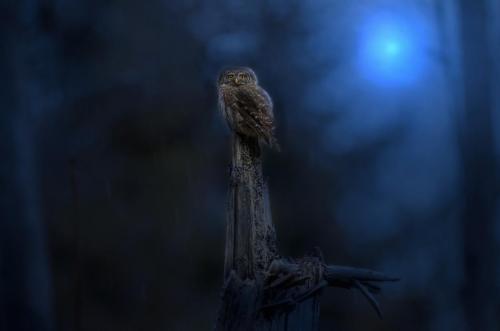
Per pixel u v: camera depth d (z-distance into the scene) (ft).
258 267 16.10
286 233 62.95
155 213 61.46
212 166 64.13
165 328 57.26
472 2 39.60
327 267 16.47
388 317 62.08
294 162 65.41
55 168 61.00
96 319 55.83
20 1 42.60
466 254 41.11
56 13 62.18
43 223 43.88
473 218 40.75
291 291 15.96
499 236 41.24
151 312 57.62
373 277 16.74
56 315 52.34
